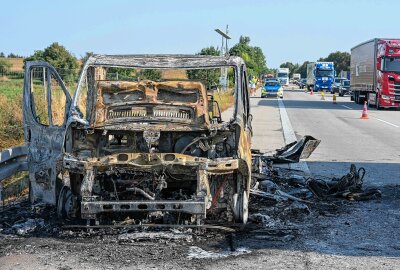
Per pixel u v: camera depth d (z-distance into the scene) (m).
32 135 9.24
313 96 68.94
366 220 8.67
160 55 9.17
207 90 8.90
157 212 7.68
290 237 7.61
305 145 13.43
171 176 7.96
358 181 10.87
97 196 7.58
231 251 6.96
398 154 16.23
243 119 8.56
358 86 47.75
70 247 7.07
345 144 18.61
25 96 9.39
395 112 37.62
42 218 8.54
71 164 7.76
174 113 8.18
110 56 9.07
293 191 10.52
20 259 6.61
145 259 6.61
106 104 8.20
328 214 9.02
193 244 7.21
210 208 8.05
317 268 6.37
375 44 41.53
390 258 6.80
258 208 9.23
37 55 47.31
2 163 9.82
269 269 6.31
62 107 16.86
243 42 86.62
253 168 11.24
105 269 6.26
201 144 8.10
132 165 7.66
